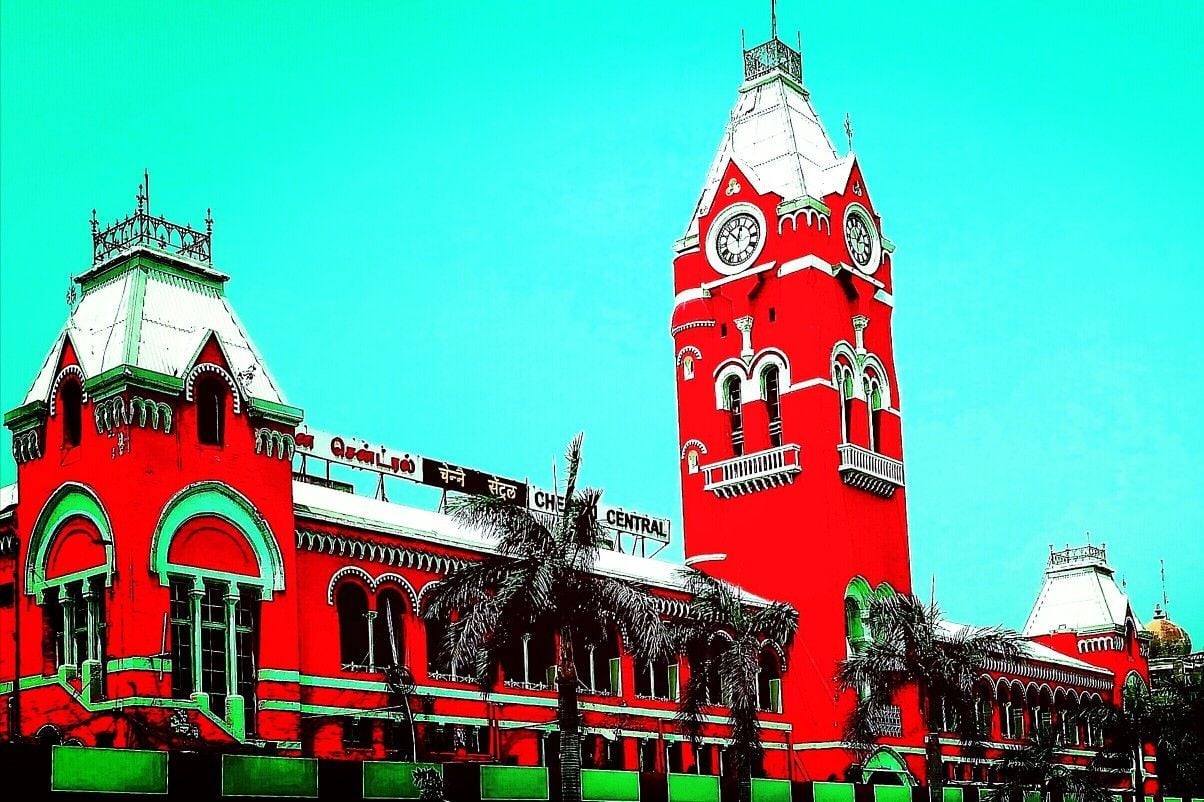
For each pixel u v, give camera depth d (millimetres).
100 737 58812
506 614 59875
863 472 99500
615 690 84312
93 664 62062
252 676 65312
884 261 107812
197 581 63719
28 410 67000
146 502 62594
